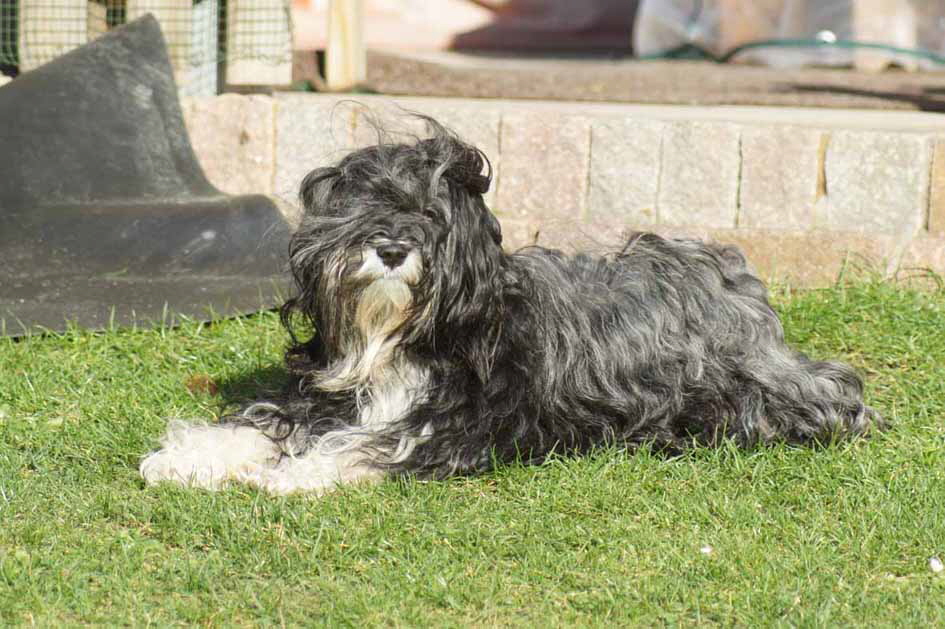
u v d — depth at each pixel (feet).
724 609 18.83
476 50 64.34
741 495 22.79
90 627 18.13
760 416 25.39
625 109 39.86
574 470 23.39
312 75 45.50
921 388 28.04
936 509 21.86
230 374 28.71
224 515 21.16
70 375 28.48
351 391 23.27
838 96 45.68
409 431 22.97
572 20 67.36
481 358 22.84
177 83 40.27
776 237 34.45
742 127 35.09
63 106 34.22
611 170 35.83
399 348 22.45
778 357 26.53
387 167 21.63
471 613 18.72
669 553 20.36
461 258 21.81
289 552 20.26
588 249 31.35
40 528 20.92
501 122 36.32
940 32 55.31
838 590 19.34
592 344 24.67
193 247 32.96
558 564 20.02
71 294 31.73
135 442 24.68
